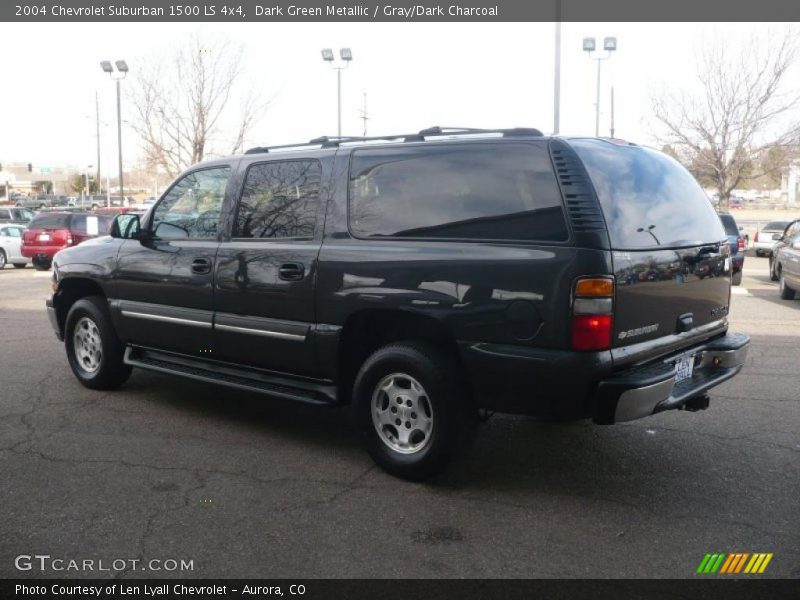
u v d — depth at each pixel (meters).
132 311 5.98
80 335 6.64
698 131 30.02
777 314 11.65
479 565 3.48
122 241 6.15
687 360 4.52
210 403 6.23
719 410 5.98
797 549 3.63
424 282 4.26
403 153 4.54
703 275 4.59
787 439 5.27
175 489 4.36
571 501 4.21
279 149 5.45
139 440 5.25
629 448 5.09
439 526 3.89
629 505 4.15
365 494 4.30
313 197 4.92
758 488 4.39
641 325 4.06
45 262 20.41
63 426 5.56
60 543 3.69
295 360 4.93
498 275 4.02
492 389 4.10
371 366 4.51
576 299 3.81
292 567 3.46
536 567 3.46
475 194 4.23
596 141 4.24
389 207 4.55
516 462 4.82
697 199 4.82
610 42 27.11
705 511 4.07
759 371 7.38
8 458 4.87
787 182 60.41
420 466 4.36
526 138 4.13
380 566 3.47
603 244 3.83
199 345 5.55
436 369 4.24
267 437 5.34
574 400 3.89
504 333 4.01
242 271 5.14
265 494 4.30
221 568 3.45
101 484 4.43
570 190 3.91
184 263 5.54
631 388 3.79
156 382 6.94
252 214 5.24
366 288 4.49
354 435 5.40
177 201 5.78
